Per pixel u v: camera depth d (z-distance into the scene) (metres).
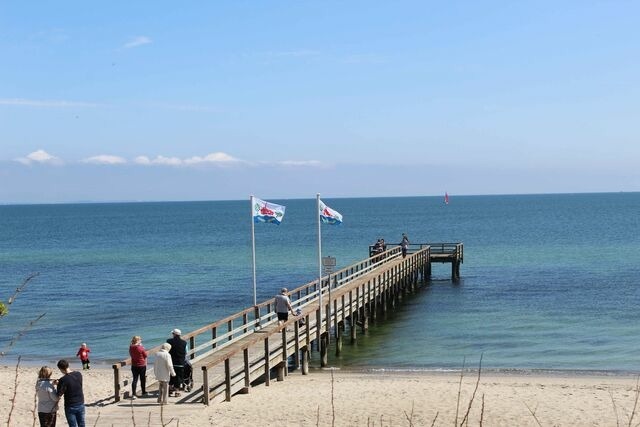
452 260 51.31
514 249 75.38
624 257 65.69
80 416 13.26
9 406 19.23
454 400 19.08
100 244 97.69
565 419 17.14
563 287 46.84
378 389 20.56
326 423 16.38
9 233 129.38
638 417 17.28
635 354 27.31
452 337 31.58
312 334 25.56
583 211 179.62
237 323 36.31
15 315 40.25
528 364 25.88
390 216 172.62
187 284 52.81
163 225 152.38
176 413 16.09
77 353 28.55
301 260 69.12
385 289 38.78
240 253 78.31
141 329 35.66
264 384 21.14
